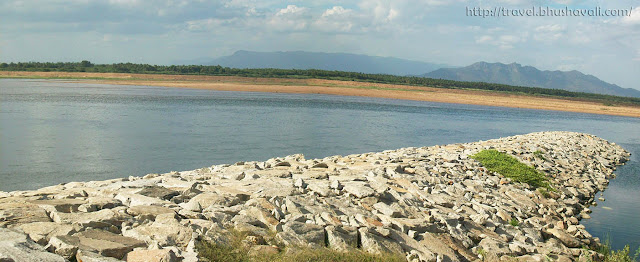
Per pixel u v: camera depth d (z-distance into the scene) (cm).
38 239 774
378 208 1241
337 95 12206
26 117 4519
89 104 6269
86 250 740
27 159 2514
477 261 1076
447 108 9388
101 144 3089
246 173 1549
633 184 2623
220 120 4891
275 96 10362
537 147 3062
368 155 2355
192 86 13350
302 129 4447
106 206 1027
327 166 1823
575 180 2430
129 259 736
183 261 758
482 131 5350
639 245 1514
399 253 971
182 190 1225
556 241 1373
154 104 6694
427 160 2144
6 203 976
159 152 2873
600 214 1903
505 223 1426
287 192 1253
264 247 860
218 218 984
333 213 1124
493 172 2155
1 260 657
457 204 1483
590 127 7300
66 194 1145
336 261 859
